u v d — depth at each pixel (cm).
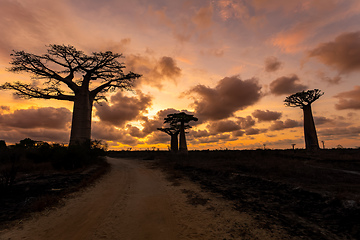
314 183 802
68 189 916
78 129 2112
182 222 539
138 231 483
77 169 1495
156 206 691
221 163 1753
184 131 3669
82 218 574
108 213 619
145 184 1115
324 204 564
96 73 2373
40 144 1925
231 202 706
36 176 1138
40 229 494
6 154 1642
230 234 455
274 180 903
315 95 2962
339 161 1582
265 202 672
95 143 2144
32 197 748
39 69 2050
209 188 953
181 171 1600
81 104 2198
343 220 462
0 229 484
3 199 713
